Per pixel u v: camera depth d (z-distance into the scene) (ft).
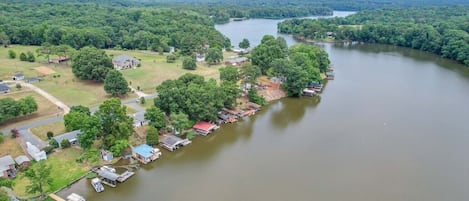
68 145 279.49
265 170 268.82
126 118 287.28
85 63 427.74
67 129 297.74
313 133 334.24
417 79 519.19
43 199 222.69
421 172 268.41
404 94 447.42
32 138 284.61
